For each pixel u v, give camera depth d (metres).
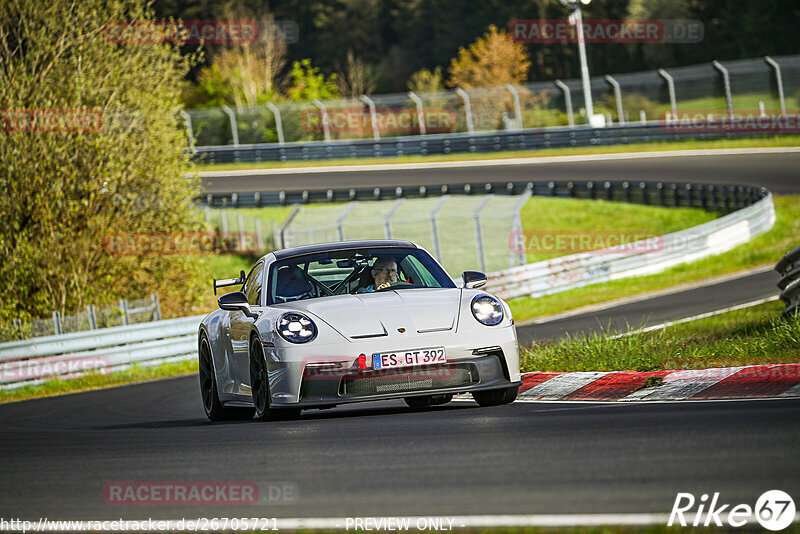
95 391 53.03
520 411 24.00
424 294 26.38
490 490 14.45
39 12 78.81
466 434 19.97
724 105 194.62
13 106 77.31
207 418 32.84
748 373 25.78
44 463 20.89
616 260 89.62
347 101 196.25
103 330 62.03
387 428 21.95
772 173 133.62
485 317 25.52
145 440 23.94
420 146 181.25
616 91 172.62
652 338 34.91
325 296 27.03
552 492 14.02
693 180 133.75
